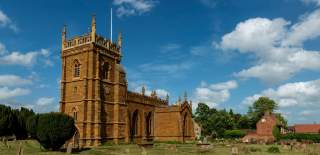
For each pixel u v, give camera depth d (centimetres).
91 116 6284
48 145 5003
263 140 10500
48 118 4841
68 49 6794
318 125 14512
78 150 5172
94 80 6481
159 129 8881
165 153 4891
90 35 6525
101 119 6569
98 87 6475
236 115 17800
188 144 7625
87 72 6419
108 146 6119
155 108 9119
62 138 4875
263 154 5172
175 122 8644
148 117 8812
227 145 7569
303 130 14488
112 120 6988
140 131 8219
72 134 5038
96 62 6569
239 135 12594
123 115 7244
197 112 14450
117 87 7150
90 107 6294
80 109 6350
